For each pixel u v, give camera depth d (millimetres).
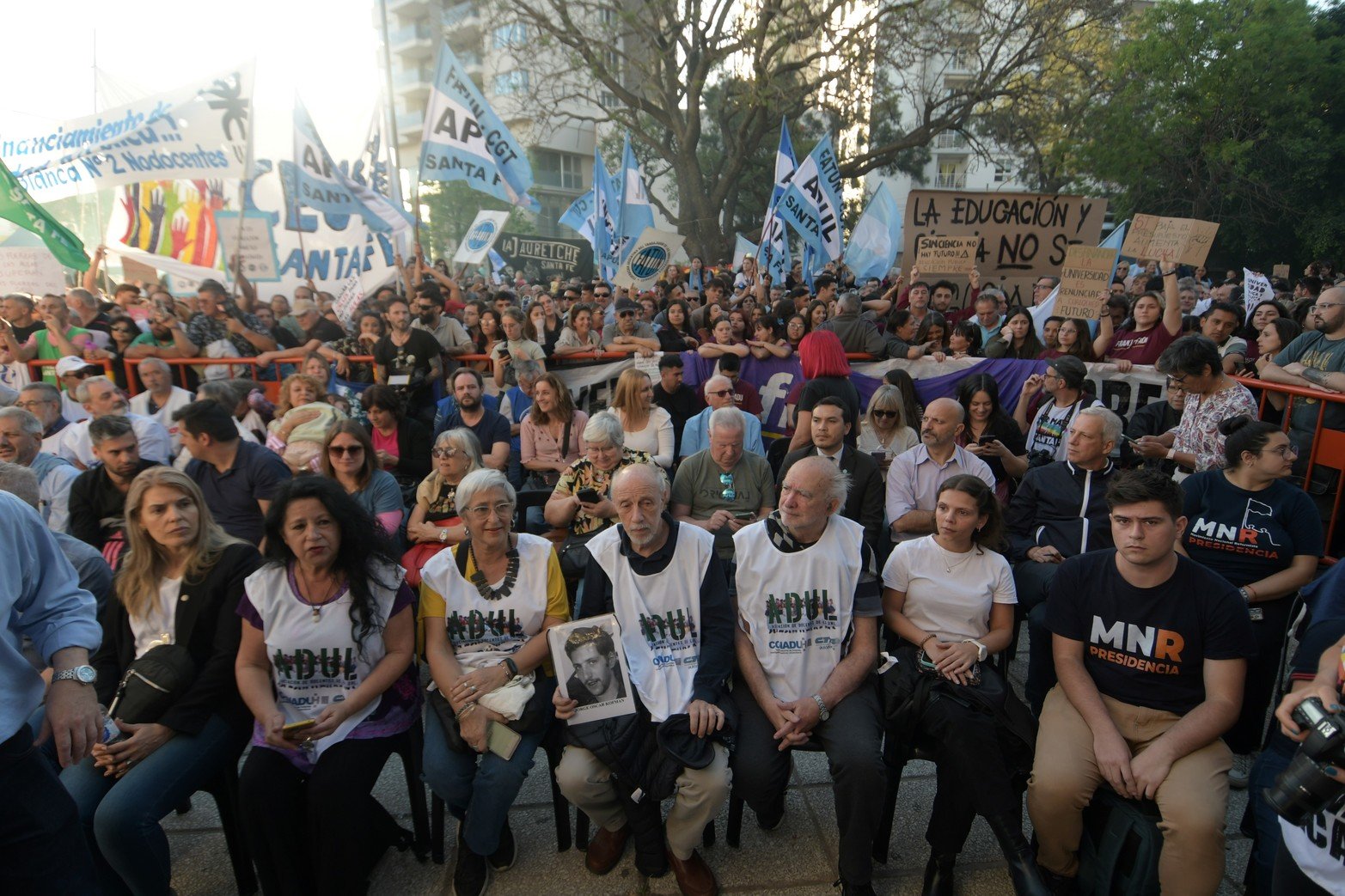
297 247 10633
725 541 4113
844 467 4152
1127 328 8008
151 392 5613
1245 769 3344
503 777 2691
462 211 38906
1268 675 3148
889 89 25047
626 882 2826
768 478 4414
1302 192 26094
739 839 3006
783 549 2996
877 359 6477
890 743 2898
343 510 2730
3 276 7973
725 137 26234
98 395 4723
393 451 5047
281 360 6988
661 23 23031
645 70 23406
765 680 2951
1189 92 25016
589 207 15125
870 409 4777
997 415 4652
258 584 2758
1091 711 2621
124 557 2865
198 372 7098
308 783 2645
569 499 4262
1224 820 2297
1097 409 3707
